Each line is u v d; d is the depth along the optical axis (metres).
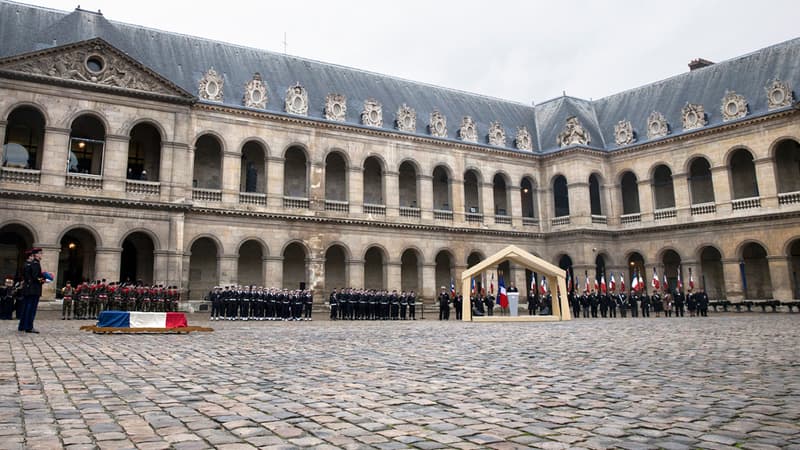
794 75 50.19
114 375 11.54
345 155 51.38
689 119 54.66
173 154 43.31
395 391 10.03
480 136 60.25
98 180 40.62
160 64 46.59
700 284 52.75
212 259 47.12
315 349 17.39
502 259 37.62
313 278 48.28
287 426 7.41
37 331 21.55
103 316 22.75
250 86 47.72
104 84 41.25
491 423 7.67
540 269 38.78
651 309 55.28
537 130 66.19
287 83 52.09
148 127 46.16
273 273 46.66
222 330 26.28
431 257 54.28
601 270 60.75
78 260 43.91
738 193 54.25
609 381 11.17
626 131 59.59
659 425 7.54
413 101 59.06
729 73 55.44
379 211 52.25
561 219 59.94
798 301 45.03
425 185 55.00
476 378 11.56
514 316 38.84
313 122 49.66
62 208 39.22
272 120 48.22
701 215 53.19
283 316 39.34
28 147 42.34
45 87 39.53
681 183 54.78
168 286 41.09
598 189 62.78
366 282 54.28
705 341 19.88
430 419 7.89
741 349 16.94
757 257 52.97
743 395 9.59
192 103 44.47
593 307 46.06
